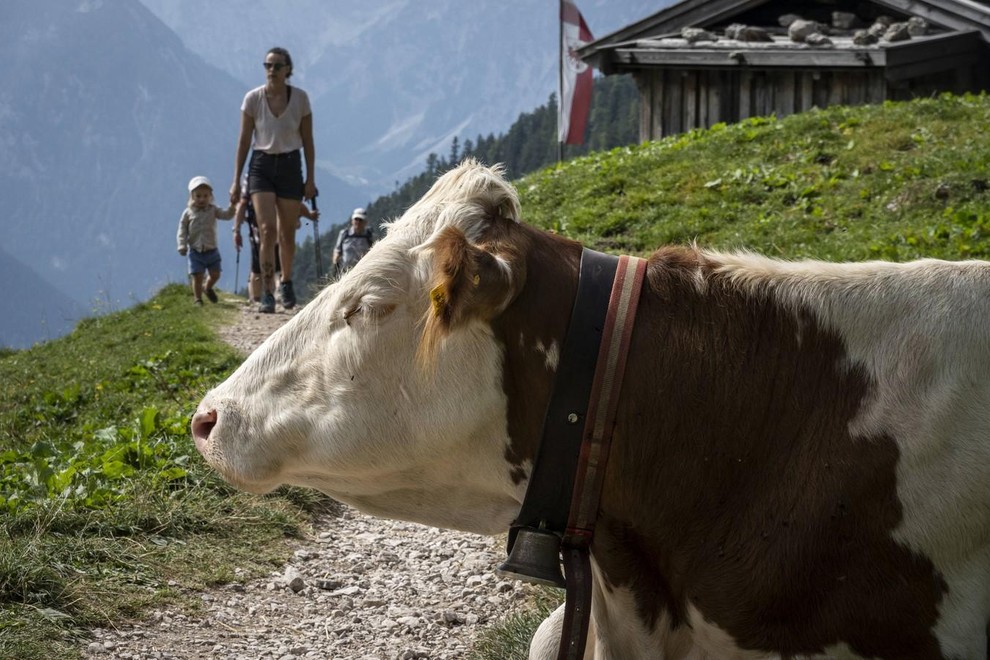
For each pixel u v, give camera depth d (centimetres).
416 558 623
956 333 247
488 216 262
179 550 590
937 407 241
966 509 235
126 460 707
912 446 239
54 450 777
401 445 260
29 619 479
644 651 262
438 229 261
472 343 254
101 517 598
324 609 549
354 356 259
